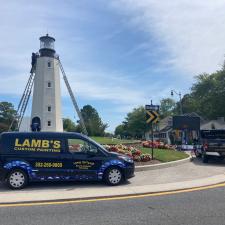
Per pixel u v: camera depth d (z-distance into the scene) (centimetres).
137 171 1550
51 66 4666
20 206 874
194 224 693
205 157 2039
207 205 870
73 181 1280
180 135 5200
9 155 1157
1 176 1136
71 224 702
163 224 695
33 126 2602
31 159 1164
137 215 770
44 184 1221
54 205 884
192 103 8538
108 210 823
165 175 1441
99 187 1158
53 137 1205
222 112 7138
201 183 1233
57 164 1180
